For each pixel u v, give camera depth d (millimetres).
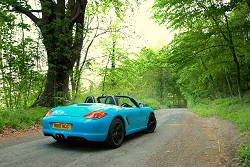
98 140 4484
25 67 9195
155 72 46344
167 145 5195
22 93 9930
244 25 12430
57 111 4945
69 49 11016
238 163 3578
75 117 4559
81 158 4004
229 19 13797
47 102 10664
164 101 47906
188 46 12531
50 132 4711
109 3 16234
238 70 14344
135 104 6418
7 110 7973
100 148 4797
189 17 12008
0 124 6297
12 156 4027
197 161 3941
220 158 4086
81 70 13719
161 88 49406
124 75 20188
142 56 20594
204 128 8281
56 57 10328
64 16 11008
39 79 9953
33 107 10477
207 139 5945
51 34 10172
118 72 19375
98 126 4449
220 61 14367
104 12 17109
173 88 52656
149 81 45656
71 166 3547
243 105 12219
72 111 4770
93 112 4574
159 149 4797
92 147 4867
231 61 14398
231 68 18406
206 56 14039
